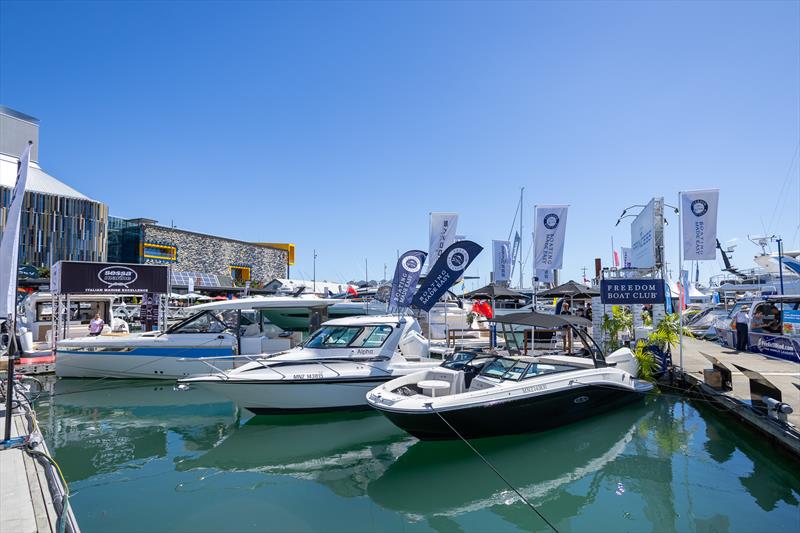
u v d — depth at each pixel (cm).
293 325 1939
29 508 490
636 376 1240
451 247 1245
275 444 898
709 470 755
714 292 3120
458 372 948
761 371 1212
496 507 644
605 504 645
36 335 1786
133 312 2950
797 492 674
